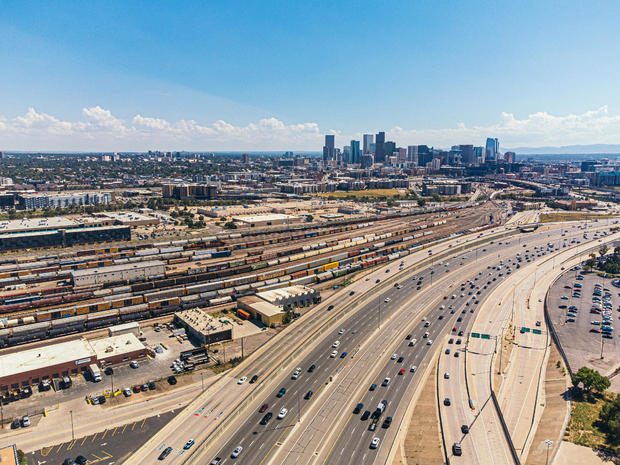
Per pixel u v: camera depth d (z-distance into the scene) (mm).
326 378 160125
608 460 115562
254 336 199625
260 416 136500
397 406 142375
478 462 115938
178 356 180000
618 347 184000
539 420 136375
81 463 116875
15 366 158500
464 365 169625
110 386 156625
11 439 127625
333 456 118250
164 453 119062
